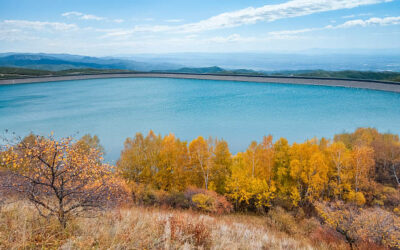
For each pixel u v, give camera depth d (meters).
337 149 39.88
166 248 6.45
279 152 40.62
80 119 145.75
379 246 15.28
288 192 39.66
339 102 184.00
